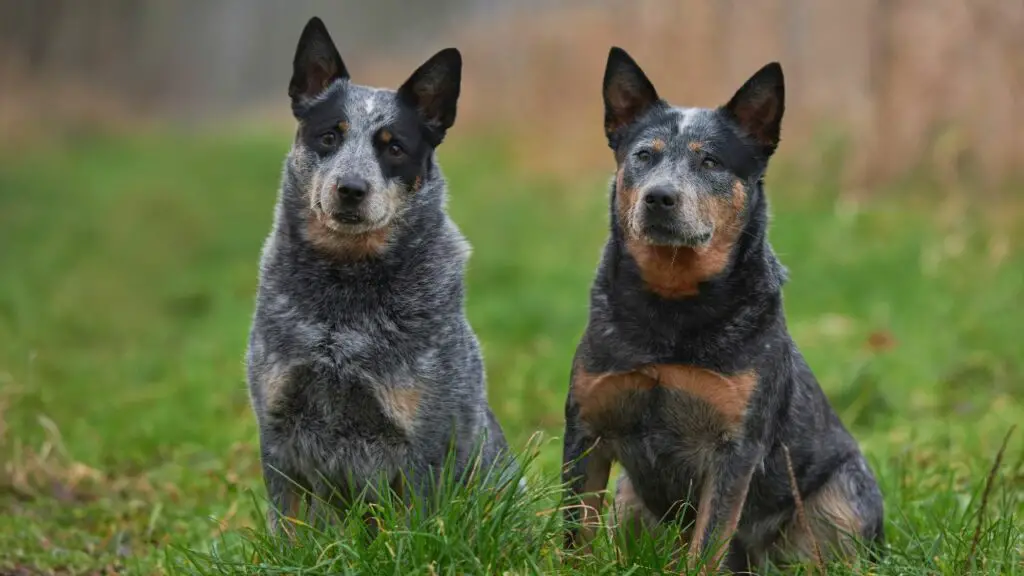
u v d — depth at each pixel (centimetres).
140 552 833
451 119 764
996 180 1877
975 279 1573
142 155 3653
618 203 754
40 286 1994
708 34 2283
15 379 1290
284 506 704
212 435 1110
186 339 1664
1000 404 1145
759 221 752
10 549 813
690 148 742
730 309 719
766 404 721
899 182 1983
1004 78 1888
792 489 730
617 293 734
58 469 998
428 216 739
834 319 1453
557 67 2789
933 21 1970
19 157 3547
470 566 615
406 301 708
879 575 672
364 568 616
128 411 1223
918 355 1288
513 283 1839
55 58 5162
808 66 2214
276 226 744
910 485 853
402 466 704
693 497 745
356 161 713
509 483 662
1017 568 654
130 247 2364
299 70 770
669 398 719
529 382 1280
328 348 692
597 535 689
